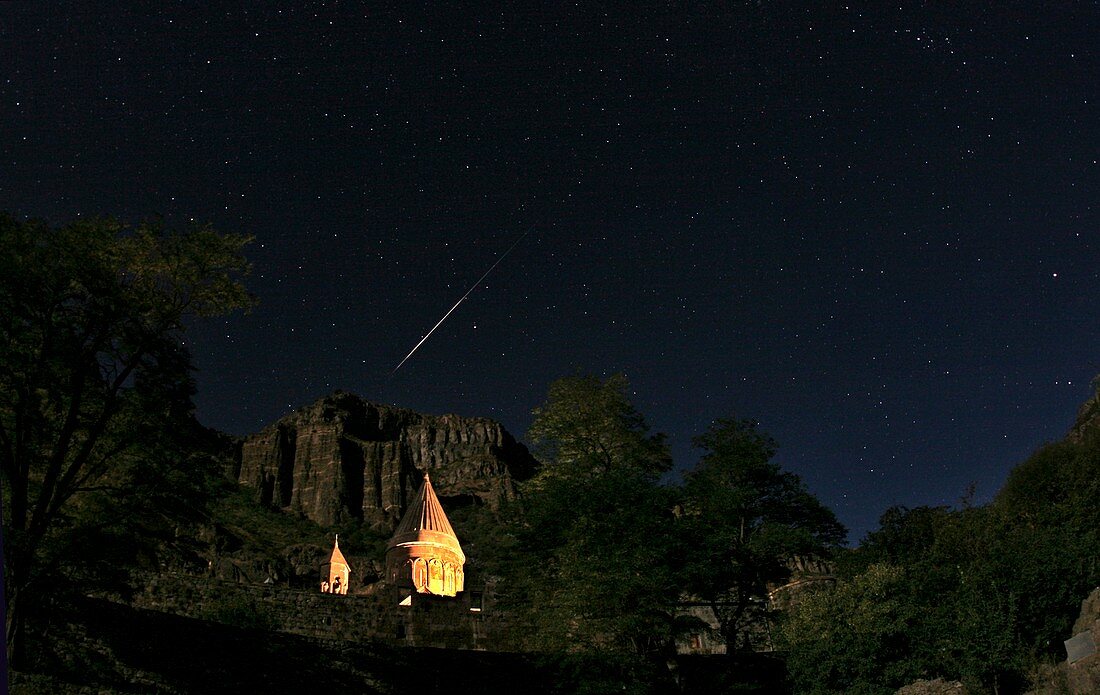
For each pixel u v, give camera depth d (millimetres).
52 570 24812
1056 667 26109
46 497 25734
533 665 35562
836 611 31062
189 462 28203
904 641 29844
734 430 40906
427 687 33250
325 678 31203
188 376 28984
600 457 36906
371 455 152250
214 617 35469
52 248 26109
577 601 30531
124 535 26578
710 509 37000
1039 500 38469
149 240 28297
